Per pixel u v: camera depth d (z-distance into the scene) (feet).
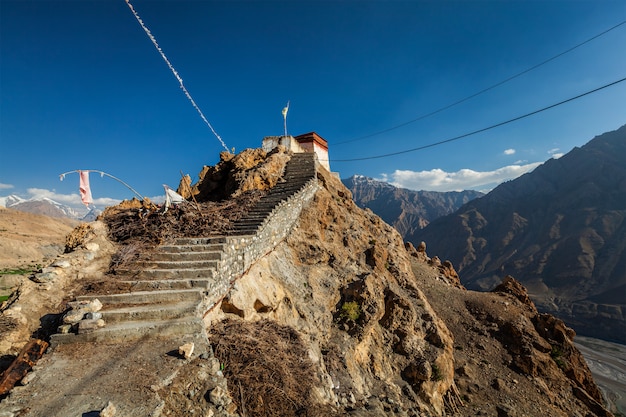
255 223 38.11
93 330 17.98
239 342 21.38
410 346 48.19
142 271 25.12
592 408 63.41
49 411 12.33
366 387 36.78
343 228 59.06
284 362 21.29
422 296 60.08
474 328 78.33
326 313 40.57
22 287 21.63
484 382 60.03
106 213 43.19
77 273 24.58
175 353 16.79
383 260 59.26
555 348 75.77
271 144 71.10
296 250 45.70
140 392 13.55
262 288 32.32
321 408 18.79
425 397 43.16
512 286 98.48
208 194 60.90
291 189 52.19
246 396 17.39
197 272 24.84
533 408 55.83
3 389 14.37
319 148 83.05
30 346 16.75
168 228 33.24
